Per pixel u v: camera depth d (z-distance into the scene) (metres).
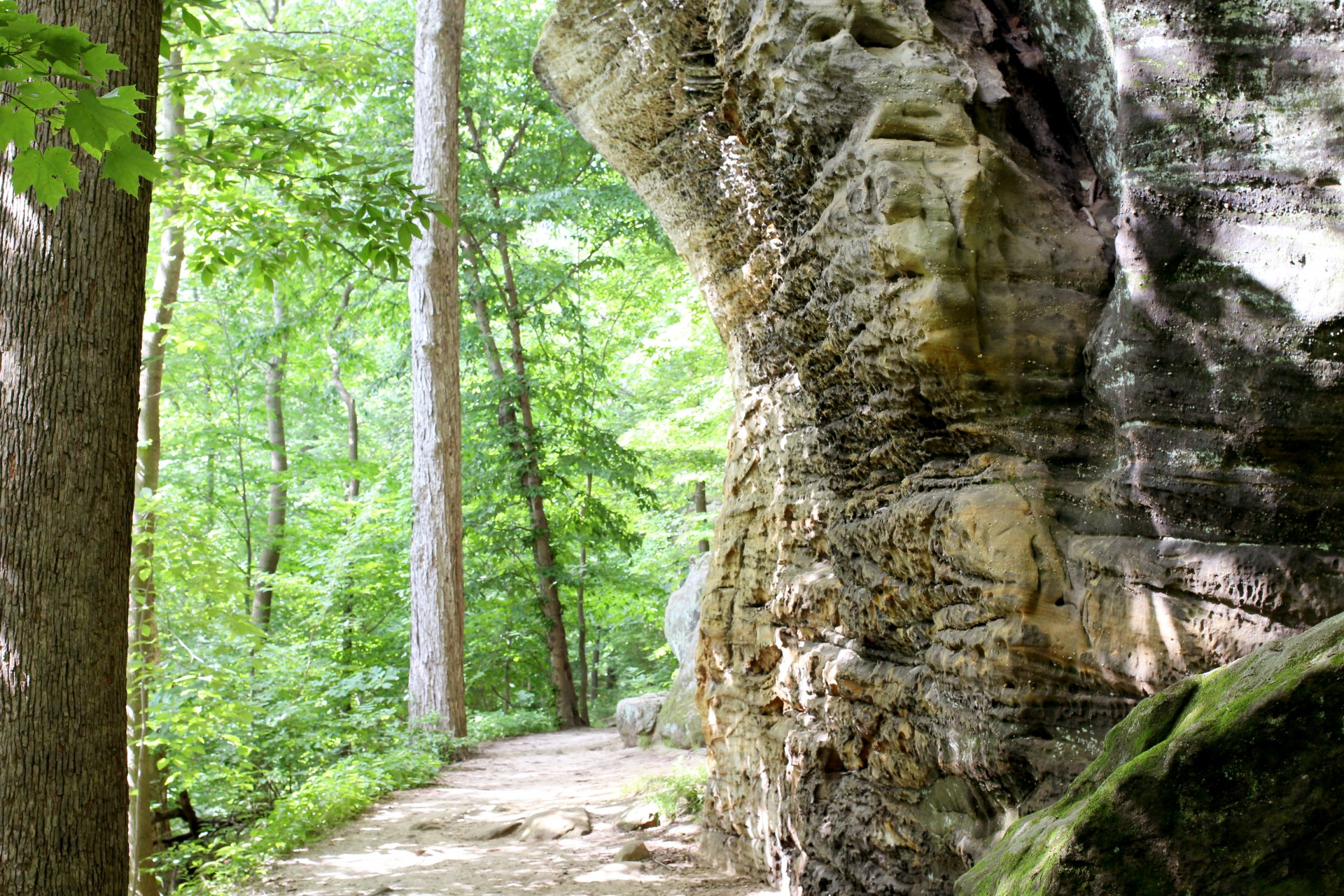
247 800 9.93
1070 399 3.49
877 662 4.39
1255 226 2.97
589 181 19.89
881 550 4.10
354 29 18.58
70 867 3.24
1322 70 2.91
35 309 3.43
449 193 13.68
